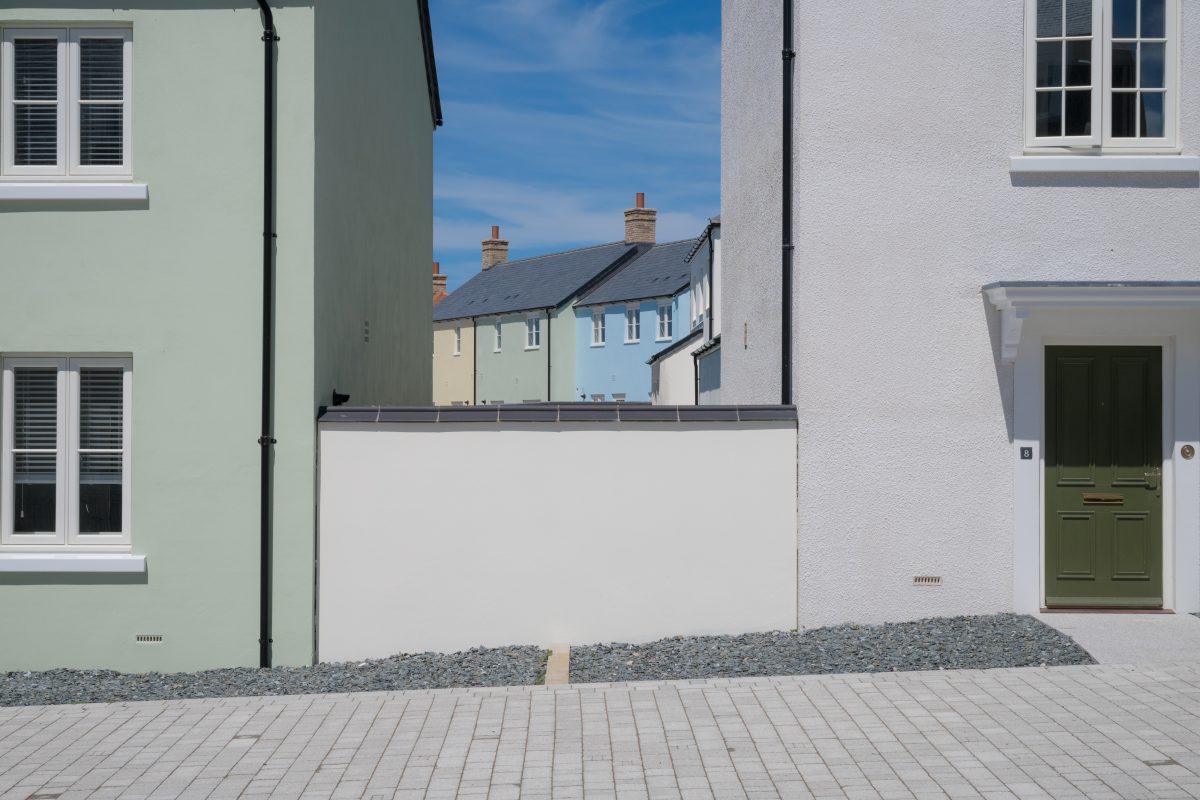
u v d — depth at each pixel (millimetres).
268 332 8859
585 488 9047
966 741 6328
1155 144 9102
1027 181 9117
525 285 48438
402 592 8961
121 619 8875
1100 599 9250
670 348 27188
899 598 9117
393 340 12688
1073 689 7230
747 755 6219
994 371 9125
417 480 8984
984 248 9125
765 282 10789
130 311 8906
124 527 9008
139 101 8922
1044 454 9242
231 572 8898
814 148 9148
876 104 9156
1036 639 8336
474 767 6141
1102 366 9258
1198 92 9055
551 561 9023
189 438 8906
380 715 7141
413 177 14102
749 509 9102
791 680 7617
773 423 9125
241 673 8609
